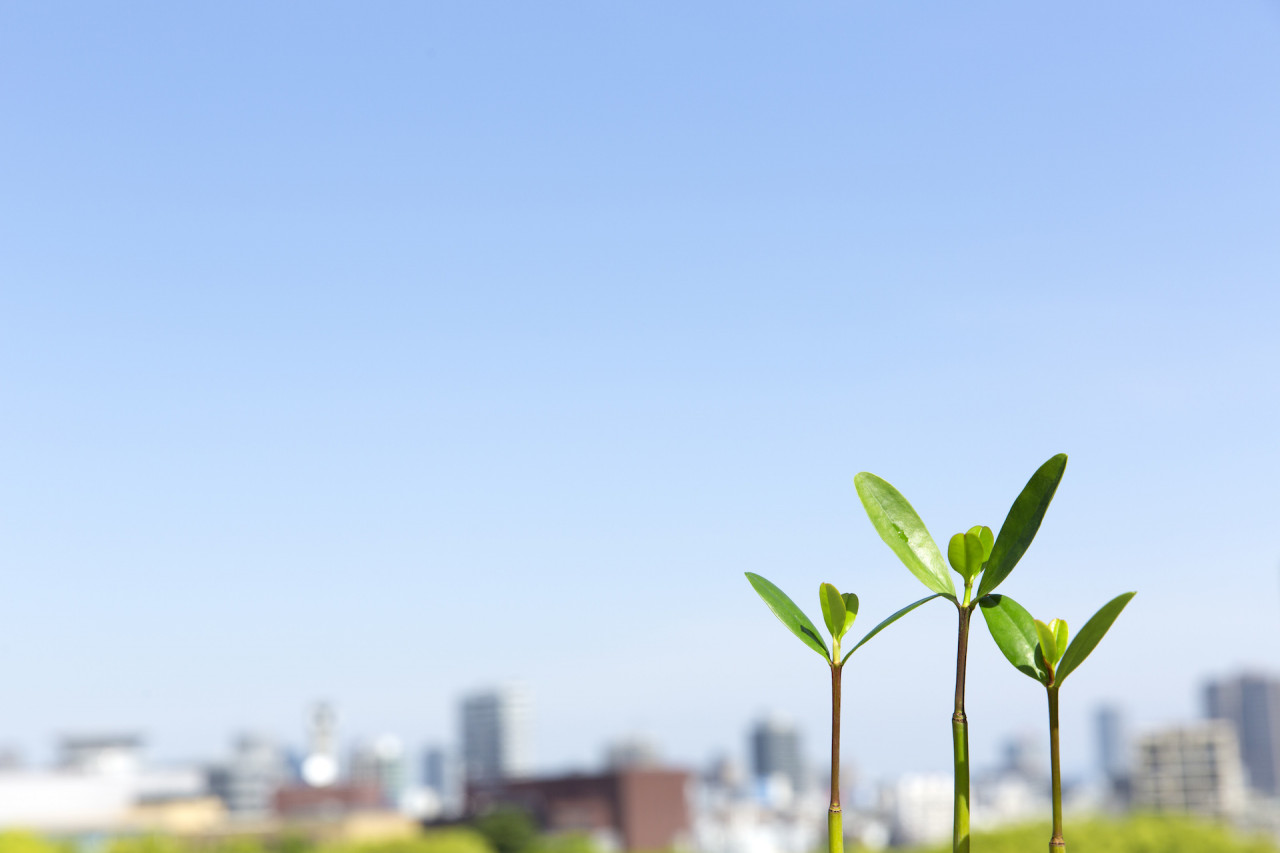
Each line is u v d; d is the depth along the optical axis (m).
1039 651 1.70
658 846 89.31
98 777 108.38
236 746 160.50
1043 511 1.67
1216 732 125.12
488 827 68.94
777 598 1.79
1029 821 16.98
